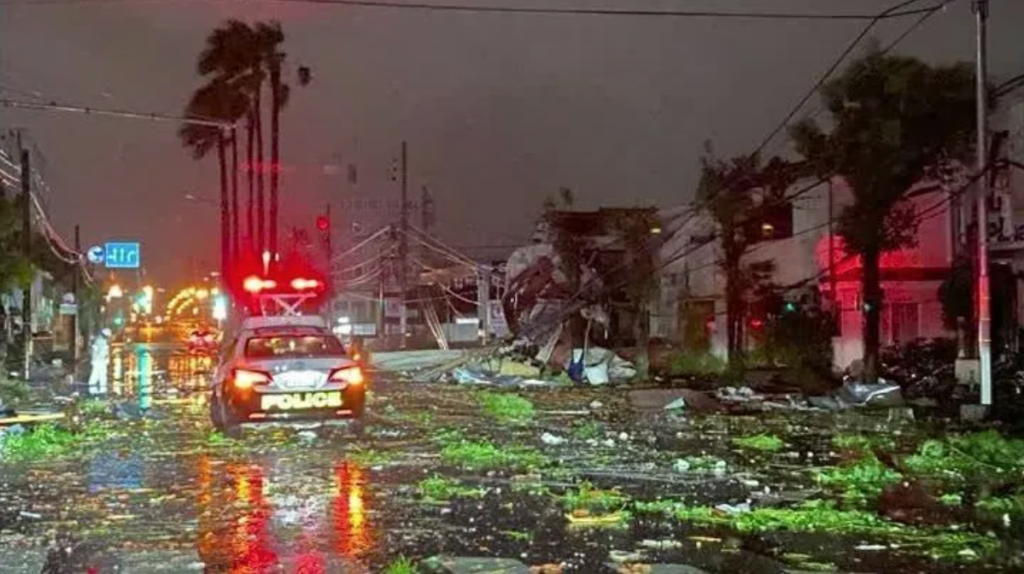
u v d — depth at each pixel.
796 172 37.31
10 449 16.61
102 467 14.84
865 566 9.20
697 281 45.44
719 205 37.81
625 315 47.03
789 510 11.62
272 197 53.44
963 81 27.36
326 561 9.30
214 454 16.17
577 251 41.72
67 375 39.19
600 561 9.30
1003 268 30.78
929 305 35.38
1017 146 28.89
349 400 18.06
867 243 28.50
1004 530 10.76
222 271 54.06
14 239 35.47
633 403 26.45
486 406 25.47
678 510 11.59
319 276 29.36
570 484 13.46
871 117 27.72
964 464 15.29
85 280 70.25
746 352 40.09
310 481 13.62
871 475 14.06
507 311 44.22
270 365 17.86
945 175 29.25
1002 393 25.25
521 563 9.13
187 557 9.41
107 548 9.86
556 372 36.97
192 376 38.16
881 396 25.58
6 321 44.31
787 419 22.55
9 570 8.97
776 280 41.41
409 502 12.13
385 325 65.88
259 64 53.03
